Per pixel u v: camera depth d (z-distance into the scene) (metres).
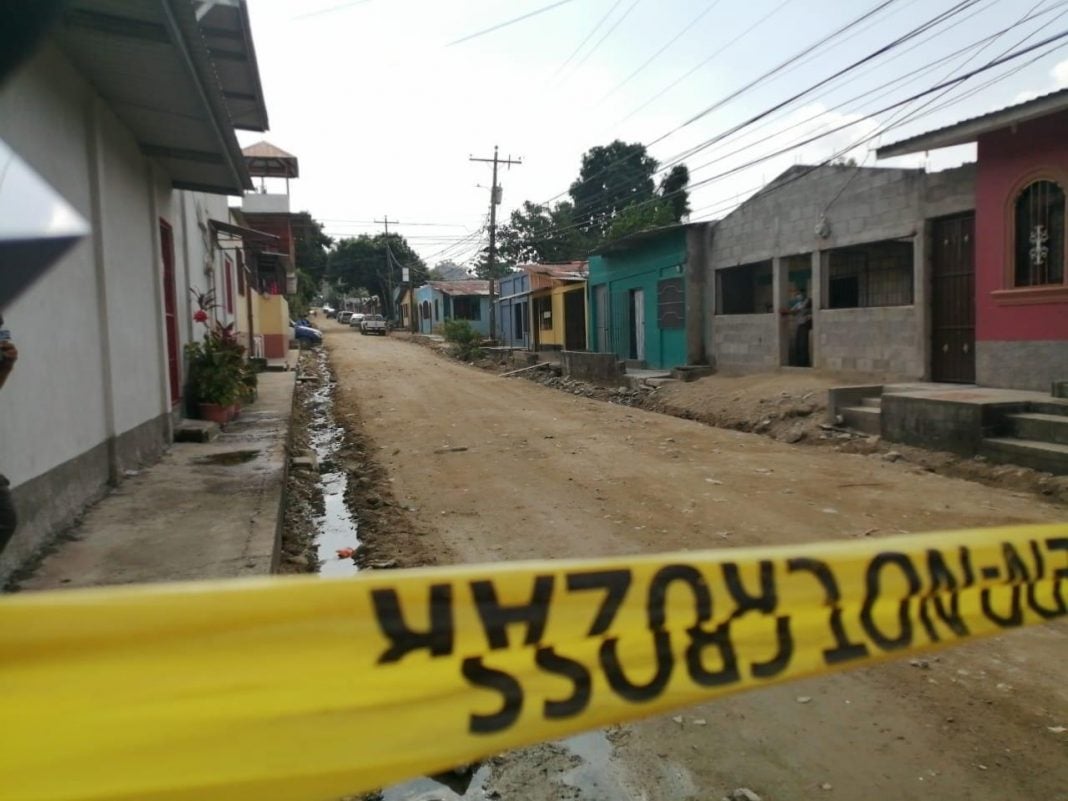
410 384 20.20
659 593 2.01
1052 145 9.50
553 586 1.88
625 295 21.66
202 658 1.52
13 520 3.44
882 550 2.40
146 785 1.46
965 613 2.52
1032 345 9.90
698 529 6.32
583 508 7.11
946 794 2.90
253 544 5.11
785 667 2.17
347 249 69.94
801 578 2.23
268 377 18.66
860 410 10.58
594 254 22.28
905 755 3.16
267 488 6.76
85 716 1.44
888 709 3.52
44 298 5.17
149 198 8.48
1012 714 3.45
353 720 1.63
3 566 4.41
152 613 1.49
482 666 1.78
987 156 10.37
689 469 8.73
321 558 6.15
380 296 73.94
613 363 18.84
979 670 3.85
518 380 21.52
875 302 14.51
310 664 1.60
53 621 1.43
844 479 8.09
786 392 13.16
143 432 7.86
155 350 8.55
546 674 1.84
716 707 3.58
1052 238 9.62
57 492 5.36
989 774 3.02
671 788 3.02
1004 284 10.20
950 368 11.59
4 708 1.40
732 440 10.89
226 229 14.26
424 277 67.38
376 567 5.70
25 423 4.80
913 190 11.92
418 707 1.70
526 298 32.97
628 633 1.96
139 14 5.13
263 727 1.55
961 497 7.23
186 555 4.88
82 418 6.00
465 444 10.80
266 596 1.58
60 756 1.42
